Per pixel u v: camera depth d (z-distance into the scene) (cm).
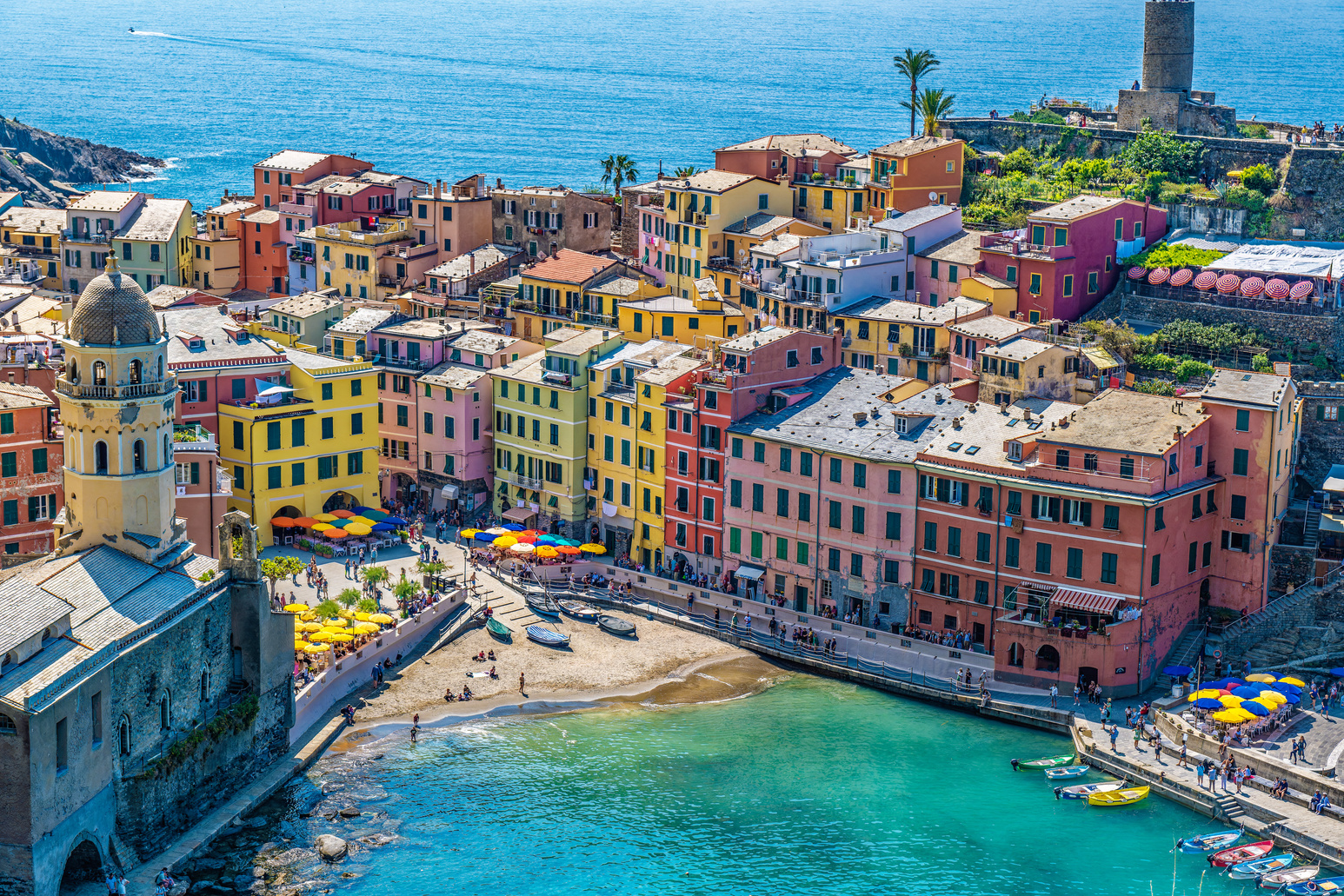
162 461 12238
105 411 11906
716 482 16038
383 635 14438
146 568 12056
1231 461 14250
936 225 18738
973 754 13225
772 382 16050
